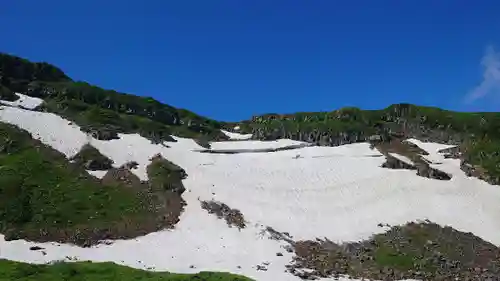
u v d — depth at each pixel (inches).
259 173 4881.9
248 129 7258.9
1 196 3533.5
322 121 6998.0
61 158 4394.7
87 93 6127.0
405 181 4726.9
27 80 5940.0
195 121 7052.2
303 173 4948.3
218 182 4530.0
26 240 3110.2
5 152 4237.2
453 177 4859.7
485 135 6166.3
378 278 3154.5
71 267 2652.6
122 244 3255.4
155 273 2701.8
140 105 6515.8
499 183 4790.8
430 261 3435.0
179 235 3496.6
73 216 3521.2
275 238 3597.4
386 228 3917.3
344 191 4554.6
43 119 5059.1
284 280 2861.7
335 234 3784.5
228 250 3302.2
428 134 6294.3
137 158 4781.0
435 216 4133.9
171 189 4220.0
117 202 3882.9
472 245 3718.0
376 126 6633.9
